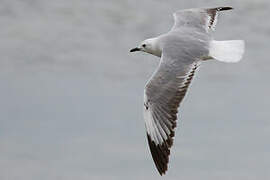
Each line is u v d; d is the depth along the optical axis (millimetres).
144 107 10297
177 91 10203
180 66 10453
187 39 10961
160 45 11219
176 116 10094
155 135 10203
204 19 11734
